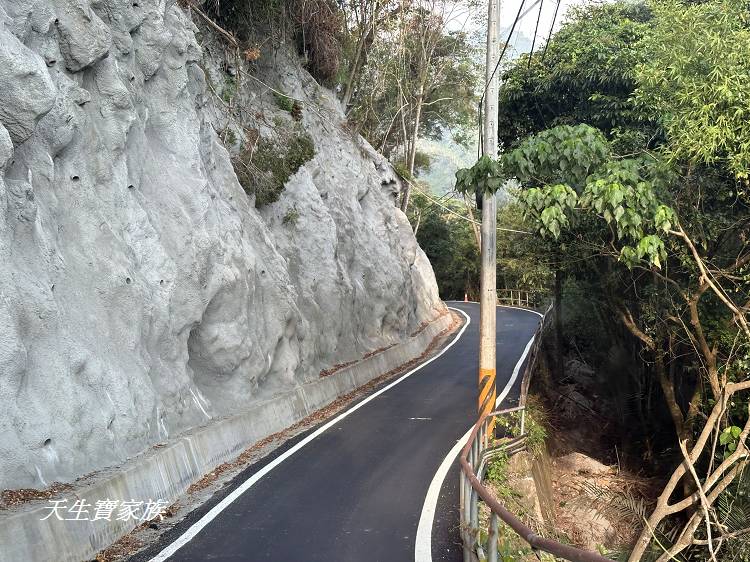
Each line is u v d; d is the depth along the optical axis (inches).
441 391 877.2
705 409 627.2
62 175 446.3
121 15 540.1
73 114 440.5
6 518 278.1
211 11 847.1
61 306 403.2
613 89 798.5
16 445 324.8
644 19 902.4
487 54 610.2
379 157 1359.5
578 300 1106.7
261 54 965.2
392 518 401.4
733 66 463.2
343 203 1099.3
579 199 466.0
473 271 2561.5
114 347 442.3
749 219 544.4
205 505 412.5
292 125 956.0
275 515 398.3
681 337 658.2
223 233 601.3
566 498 684.1
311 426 658.2
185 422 505.7
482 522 407.2
